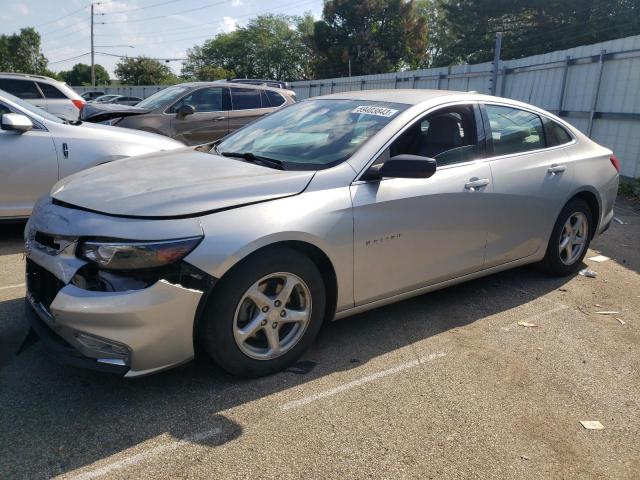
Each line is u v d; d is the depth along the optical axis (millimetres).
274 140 3889
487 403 2965
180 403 2852
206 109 9961
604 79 10273
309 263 3078
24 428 2613
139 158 3811
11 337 3488
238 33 71562
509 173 4129
